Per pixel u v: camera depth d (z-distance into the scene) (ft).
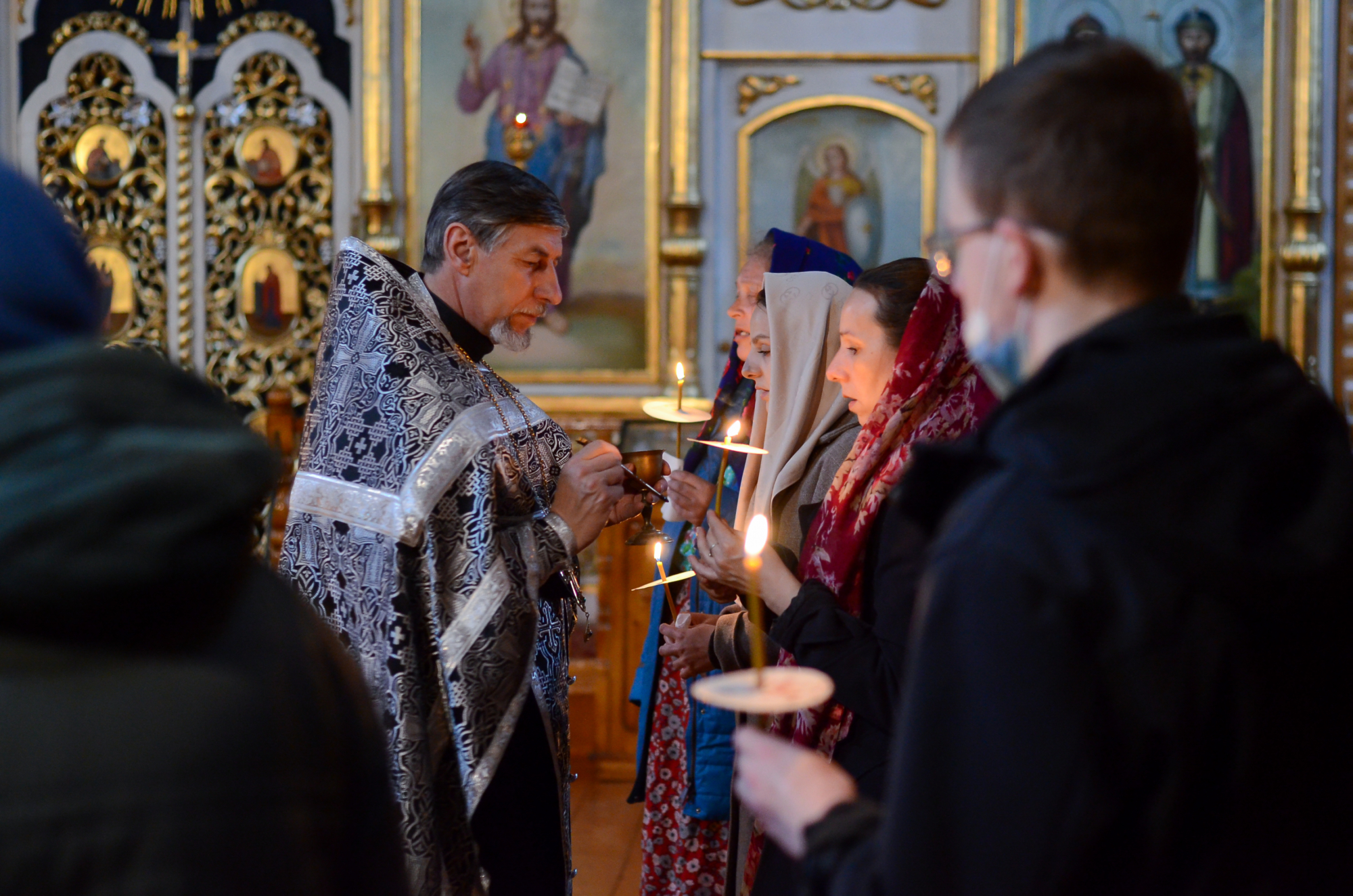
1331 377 21.36
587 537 6.77
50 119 22.29
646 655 8.55
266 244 22.27
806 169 21.77
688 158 21.42
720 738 7.48
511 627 6.36
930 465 2.95
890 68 21.63
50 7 22.22
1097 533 2.63
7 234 2.60
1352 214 21.31
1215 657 2.62
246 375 22.36
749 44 21.62
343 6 22.03
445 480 6.38
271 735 2.49
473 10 21.58
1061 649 2.58
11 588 2.28
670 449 21.16
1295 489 2.84
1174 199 2.90
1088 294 2.91
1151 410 2.71
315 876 2.49
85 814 2.29
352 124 22.12
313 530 6.54
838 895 2.89
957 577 2.70
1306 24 20.85
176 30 22.17
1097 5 21.21
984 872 2.59
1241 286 21.35
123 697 2.38
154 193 22.29
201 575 2.44
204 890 2.32
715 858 8.25
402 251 21.74
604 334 21.79
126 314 22.33
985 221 2.95
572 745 14.21
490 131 21.66
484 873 6.45
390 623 6.24
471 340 7.11
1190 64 21.20
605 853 11.85
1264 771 2.71
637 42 21.53
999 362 3.01
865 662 4.91
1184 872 2.70
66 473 2.33
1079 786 2.55
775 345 7.30
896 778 2.75
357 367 6.64
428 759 6.27
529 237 6.98
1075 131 2.85
